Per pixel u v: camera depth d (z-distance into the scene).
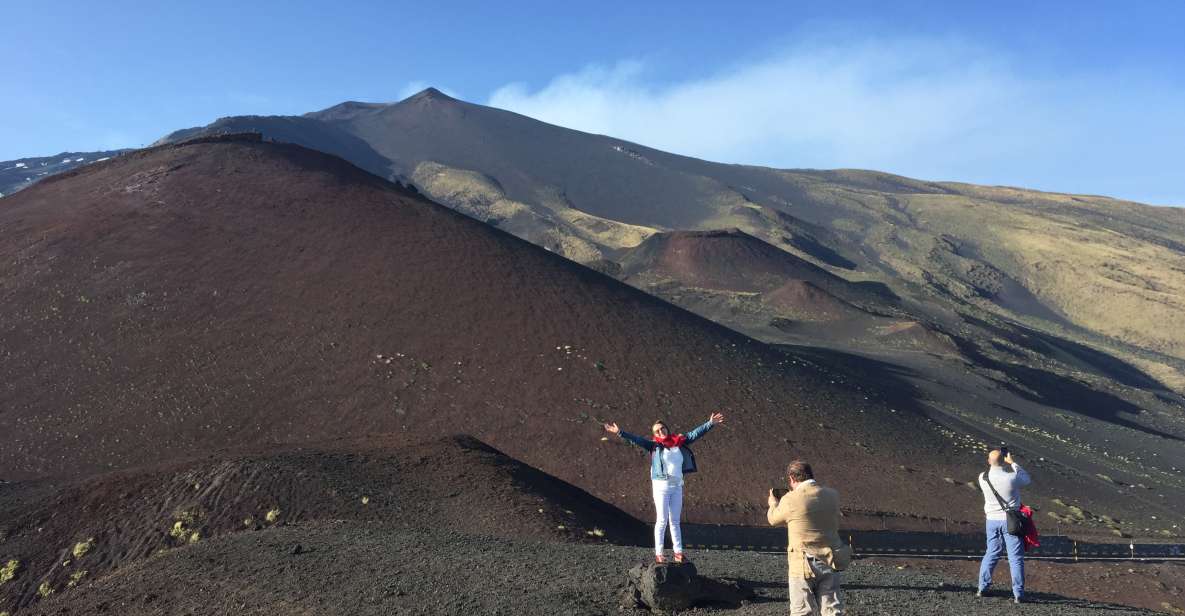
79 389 55.53
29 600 23.72
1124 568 36.09
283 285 70.25
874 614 10.90
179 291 67.75
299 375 59.44
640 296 89.06
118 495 28.27
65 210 81.00
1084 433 98.44
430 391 59.81
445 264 77.75
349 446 33.06
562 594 11.77
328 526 18.98
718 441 60.12
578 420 59.16
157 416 53.16
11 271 69.25
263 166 91.94
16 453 48.12
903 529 49.25
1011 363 146.50
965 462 66.50
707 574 12.83
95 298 66.00
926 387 101.50
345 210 84.44
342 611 11.71
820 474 57.66
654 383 67.00
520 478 31.20
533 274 81.12
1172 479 80.50
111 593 15.09
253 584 13.84
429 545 16.28
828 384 79.62
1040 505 59.22
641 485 51.88
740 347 81.62
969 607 11.52
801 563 8.45
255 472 27.89
